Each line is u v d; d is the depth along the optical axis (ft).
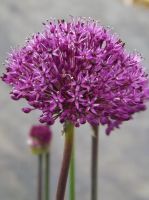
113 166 1.86
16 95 0.65
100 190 1.81
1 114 1.86
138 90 0.66
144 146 1.91
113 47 0.66
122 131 1.93
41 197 1.20
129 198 1.80
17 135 1.83
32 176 1.76
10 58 0.68
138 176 1.85
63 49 0.65
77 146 1.87
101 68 0.64
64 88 0.64
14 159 1.78
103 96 0.64
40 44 0.66
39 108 0.64
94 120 0.63
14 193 1.73
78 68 0.64
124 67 0.65
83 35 0.66
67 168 0.67
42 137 1.18
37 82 0.64
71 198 0.91
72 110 0.63
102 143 1.90
